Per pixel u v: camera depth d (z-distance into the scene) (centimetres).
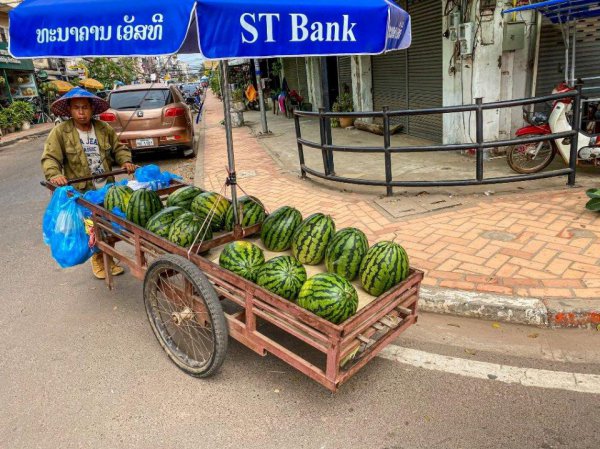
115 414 307
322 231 336
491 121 870
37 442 287
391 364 344
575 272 426
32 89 3253
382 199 684
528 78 859
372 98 1391
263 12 258
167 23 247
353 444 274
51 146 462
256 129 1703
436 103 1055
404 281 297
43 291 498
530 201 616
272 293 275
